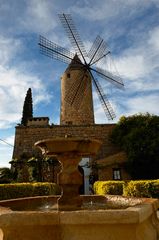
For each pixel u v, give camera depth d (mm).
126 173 21562
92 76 26719
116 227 3242
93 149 5469
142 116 23750
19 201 5473
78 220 3215
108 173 21594
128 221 3178
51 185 14977
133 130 22375
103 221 3189
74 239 3193
